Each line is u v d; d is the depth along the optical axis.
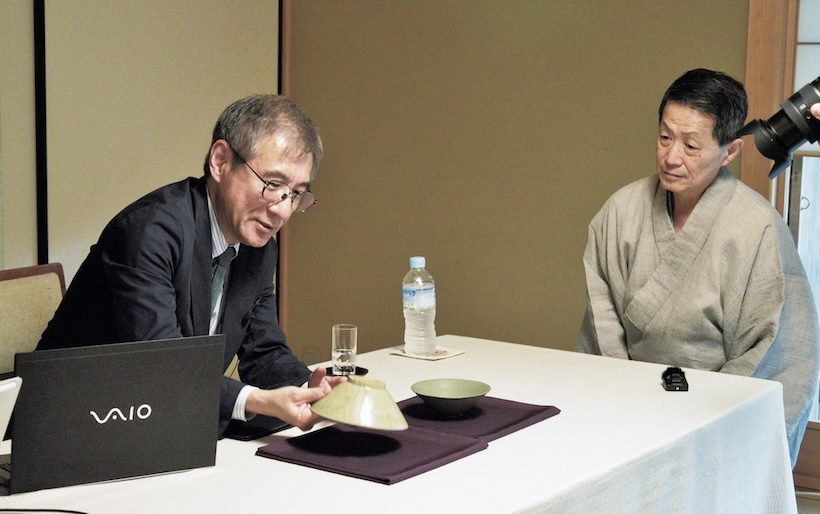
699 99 2.31
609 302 2.63
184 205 1.71
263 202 1.66
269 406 1.57
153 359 1.38
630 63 3.44
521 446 1.57
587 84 3.54
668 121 2.37
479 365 2.22
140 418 1.38
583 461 1.50
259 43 4.14
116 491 1.33
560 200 3.64
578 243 3.61
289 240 4.38
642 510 1.58
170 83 3.78
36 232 3.38
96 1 3.48
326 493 1.33
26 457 1.30
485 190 3.81
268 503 1.29
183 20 3.80
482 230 3.83
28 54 3.31
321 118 4.22
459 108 3.85
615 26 3.46
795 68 3.18
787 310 2.40
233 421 1.65
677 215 2.52
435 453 1.49
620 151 3.49
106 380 1.35
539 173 3.67
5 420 1.19
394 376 2.10
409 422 1.70
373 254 4.14
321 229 4.27
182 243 1.67
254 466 1.44
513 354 2.37
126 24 3.59
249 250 1.89
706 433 1.74
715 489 1.80
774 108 3.19
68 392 1.33
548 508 1.34
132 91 3.63
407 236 4.04
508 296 3.79
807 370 2.38
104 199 3.58
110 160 3.58
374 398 1.49
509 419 1.72
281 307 4.41
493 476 1.42
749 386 2.05
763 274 2.36
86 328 1.73
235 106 1.67
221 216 1.75
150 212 1.66
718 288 2.41
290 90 4.30
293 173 1.65
